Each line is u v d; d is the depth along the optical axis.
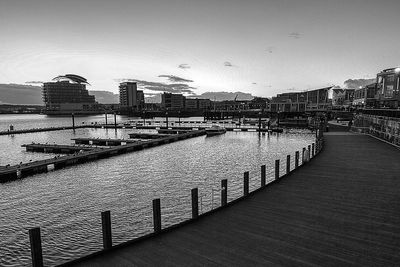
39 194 23.14
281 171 27.91
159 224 7.93
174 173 29.81
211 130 74.50
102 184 25.91
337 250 6.98
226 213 9.60
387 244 7.28
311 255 6.75
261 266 6.26
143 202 20.33
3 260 12.90
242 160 37.19
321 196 11.45
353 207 10.13
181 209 18.20
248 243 7.39
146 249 7.10
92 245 13.77
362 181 13.78
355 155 21.44
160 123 140.25
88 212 18.66
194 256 6.73
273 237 7.74
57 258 12.48
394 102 59.16
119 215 17.69
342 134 39.94
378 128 34.00
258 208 10.09
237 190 22.03
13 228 16.33
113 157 40.59
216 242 7.45
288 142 57.66
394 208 10.01
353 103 133.38
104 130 99.56
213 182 25.47
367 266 6.25
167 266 6.32
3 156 45.50
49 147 48.97
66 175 29.89
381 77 72.81
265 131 82.38
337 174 15.28
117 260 6.59
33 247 6.07
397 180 13.95
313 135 71.19
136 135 73.38
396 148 25.22
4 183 26.73
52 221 17.20
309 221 8.87
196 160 37.72
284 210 9.87
